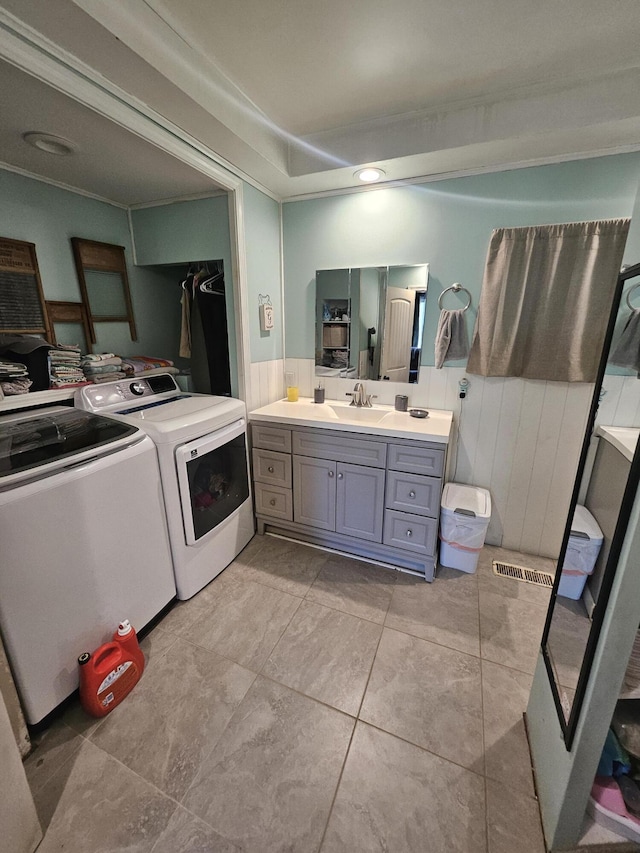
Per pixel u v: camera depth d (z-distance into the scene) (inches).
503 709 54.3
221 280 96.7
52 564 49.0
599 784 40.8
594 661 33.7
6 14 39.6
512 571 84.5
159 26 47.8
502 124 64.9
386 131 72.5
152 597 66.7
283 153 79.1
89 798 43.9
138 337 100.2
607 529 51.3
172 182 76.9
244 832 40.9
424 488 76.6
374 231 89.0
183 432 68.2
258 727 51.7
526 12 47.3
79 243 81.9
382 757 48.1
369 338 95.0
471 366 85.4
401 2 46.1
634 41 51.8
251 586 79.5
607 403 75.2
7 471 45.9
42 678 49.2
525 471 86.9
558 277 74.4
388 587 79.2
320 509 89.2
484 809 42.9
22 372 66.7
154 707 54.4
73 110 51.2
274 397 103.6
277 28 50.1
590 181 70.6
